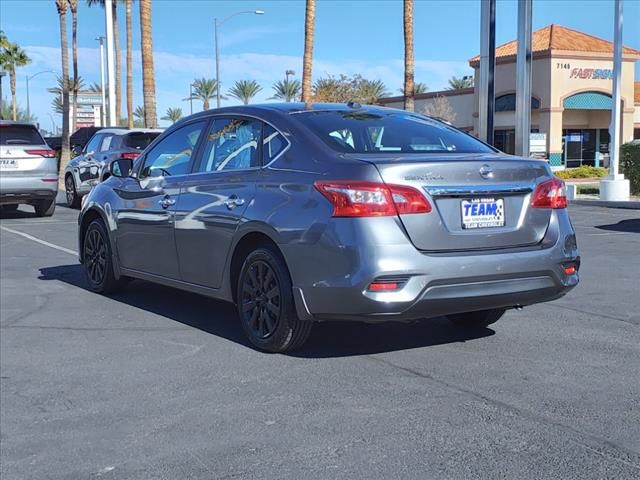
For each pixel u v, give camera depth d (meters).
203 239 6.00
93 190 7.95
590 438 3.95
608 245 11.45
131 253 7.14
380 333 6.13
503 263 4.97
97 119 56.50
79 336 6.25
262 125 5.78
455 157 5.14
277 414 4.39
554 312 6.84
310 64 28.47
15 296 7.84
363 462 3.72
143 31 25.14
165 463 3.79
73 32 46.72
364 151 5.28
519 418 4.24
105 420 4.39
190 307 7.26
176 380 5.05
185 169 6.48
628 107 39.19
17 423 4.39
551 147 37.22
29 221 15.36
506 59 38.78
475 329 6.25
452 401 4.53
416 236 4.78
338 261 4.78
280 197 5.25
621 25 21.39
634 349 5.61
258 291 5.54
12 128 15.42
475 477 3.53
